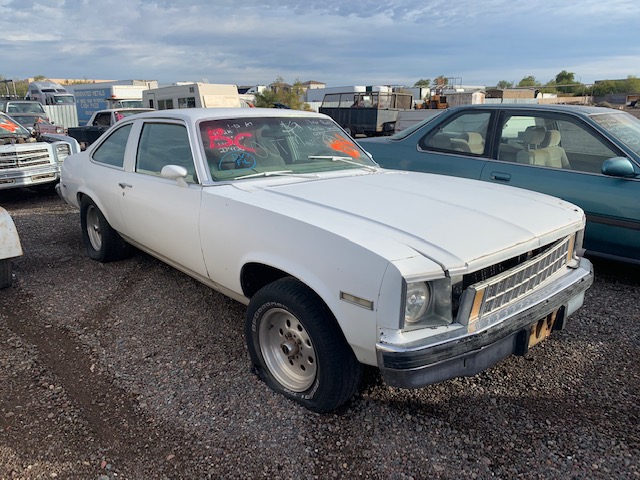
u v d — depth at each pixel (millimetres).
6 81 37125
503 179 4941
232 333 3648
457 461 2387
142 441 2516
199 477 2289
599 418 2701
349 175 3717
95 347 3445
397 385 2211
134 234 4238
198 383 3018
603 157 4578
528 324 2512
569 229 2902
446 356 2213
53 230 6582
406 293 2172
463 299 2295
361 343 2330
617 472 2312
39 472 2299
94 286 4535
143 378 3072
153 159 3947
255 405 2803
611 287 4527
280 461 2389
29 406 2779
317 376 2607
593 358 3318
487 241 2449
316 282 2477
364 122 19922
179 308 4066
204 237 3227
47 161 8695
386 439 2537
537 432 2590
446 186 3449
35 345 3471
